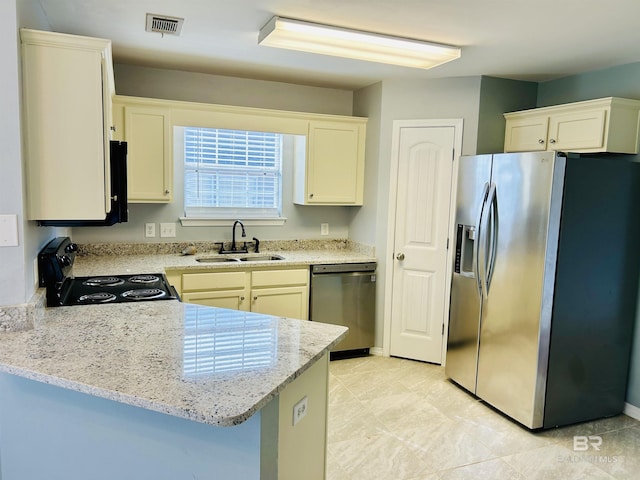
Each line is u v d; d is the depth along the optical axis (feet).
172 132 11.64
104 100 6.66
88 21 8.55
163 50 10.42
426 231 12.53
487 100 11.91
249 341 5.63
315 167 13.12
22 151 6.01
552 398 9.09
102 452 5.09
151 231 12.59
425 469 7.88
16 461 5.57
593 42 9.03
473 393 10.63
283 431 4.93
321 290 12.51
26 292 6.02
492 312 9.93
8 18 5.69
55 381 4.46
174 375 4.57
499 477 7.72
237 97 12.98
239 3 7.58
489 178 9.90
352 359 12.98
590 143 9.86
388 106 12.67
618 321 9.64
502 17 7.84
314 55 10.55
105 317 6.54
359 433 9.01
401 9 7.62
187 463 4.73
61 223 7.32
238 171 13.52
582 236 8.89
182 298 11.16
